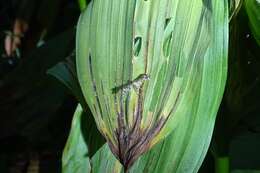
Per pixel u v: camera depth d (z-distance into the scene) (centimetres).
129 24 42
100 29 43
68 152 54
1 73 93
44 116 82
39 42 95
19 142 87
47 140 86
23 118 83
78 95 52
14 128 83
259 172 58
